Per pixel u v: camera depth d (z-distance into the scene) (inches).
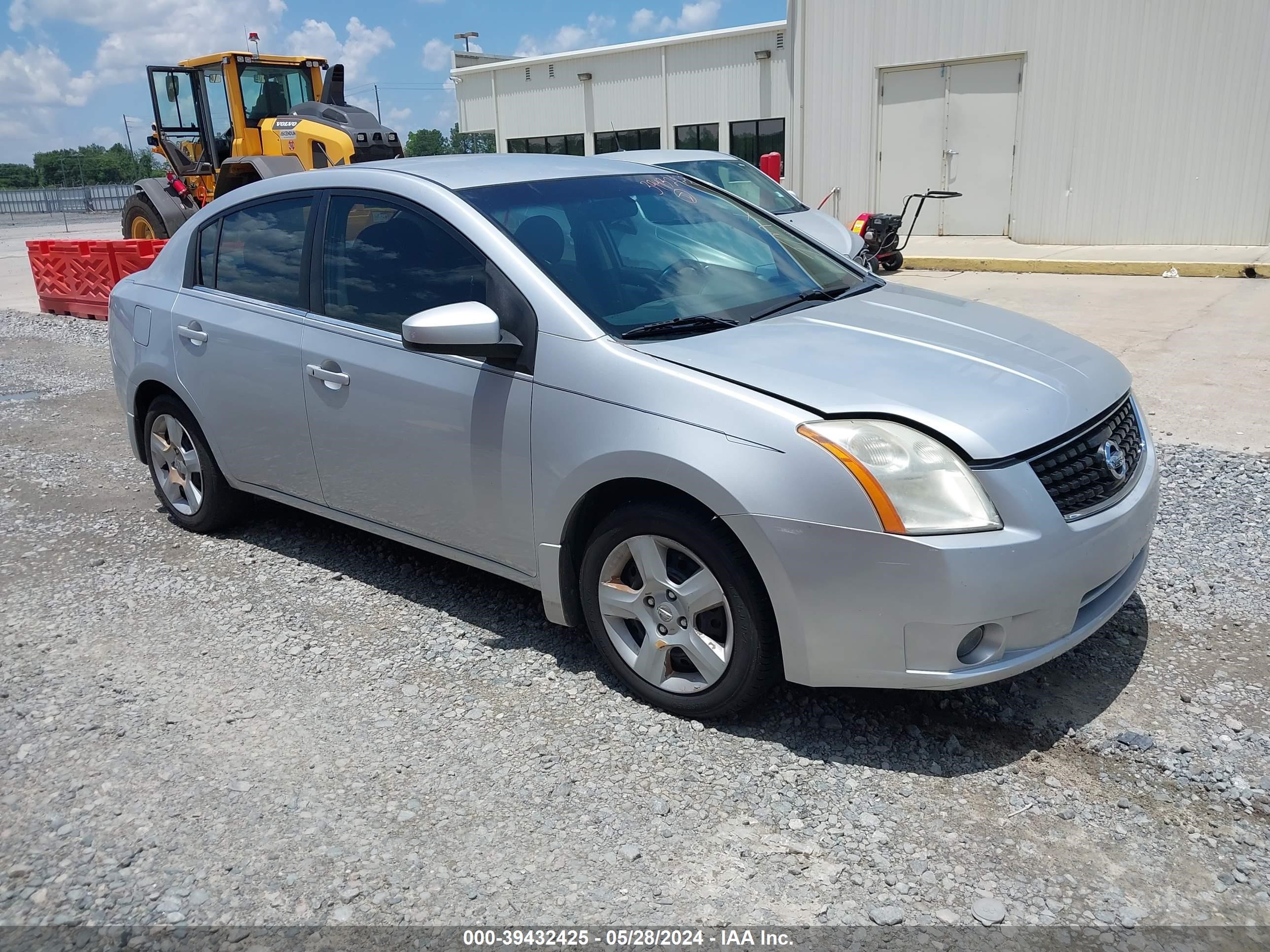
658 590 123.0
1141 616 147.6
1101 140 540.1
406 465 145.3
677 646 123.3
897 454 107.0
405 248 145.5
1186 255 494.9
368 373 146.4
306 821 108.2
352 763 118.5
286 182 166.1
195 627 155.2
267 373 162.2
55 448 263.1
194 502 191.3
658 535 120.5
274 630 153.1
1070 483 112.9
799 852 101.7
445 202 141.7
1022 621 108.7
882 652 109.0
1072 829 104.1
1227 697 126.1
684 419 115.2
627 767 116.4
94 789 114.7
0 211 1899.6
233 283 172.7
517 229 138.2
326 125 508.7
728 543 114.3
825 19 620.4
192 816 109.6
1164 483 201.9
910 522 104.9
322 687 135.9
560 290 129.9
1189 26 500.7
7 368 376.2
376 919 94.3
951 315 144.6
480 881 99.0
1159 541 173.9
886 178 625.6
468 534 142.0
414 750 120.8
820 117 639.1
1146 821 104.9
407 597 163.5
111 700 134.0
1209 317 368.8
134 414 196.4
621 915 94.1
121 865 102.3
